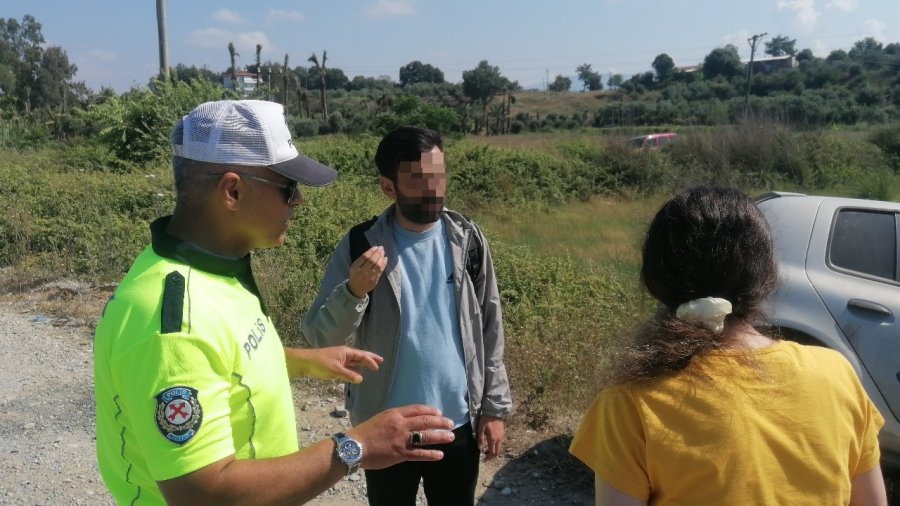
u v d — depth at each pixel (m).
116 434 1.47
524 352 5.05
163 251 1.51
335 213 9.02
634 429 1.45
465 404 2.56
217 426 1.38
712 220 1.50
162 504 1.46
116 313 1.44
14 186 10.66
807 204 4.36
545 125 59.88
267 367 1.56
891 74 73.31
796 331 3.96
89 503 3.65
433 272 2.55
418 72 114.56
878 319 3.77
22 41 101.44
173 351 1.36
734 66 99.69
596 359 4.66
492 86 80.31
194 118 1.58
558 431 4.37
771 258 1.55
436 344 2.50
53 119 29.48
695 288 1.50
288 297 6.26
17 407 4.78
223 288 1.53
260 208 1.60
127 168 14.66
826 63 85.06
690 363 1.44
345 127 40.97
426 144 2.41
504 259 7.33
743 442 1.38
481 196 14.70
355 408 2.55
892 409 3.69
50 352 5.86
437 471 2.58
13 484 3.80
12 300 7.35
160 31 15.75
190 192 1.57
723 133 19.66
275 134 1.61
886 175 17.12
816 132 20.25
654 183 17.38
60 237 8.75
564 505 3.66
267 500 1.41
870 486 1.53
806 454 1.40
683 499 1.41
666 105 59.50
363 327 2.53
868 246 4.05
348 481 3.88
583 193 16.36
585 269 8.04
